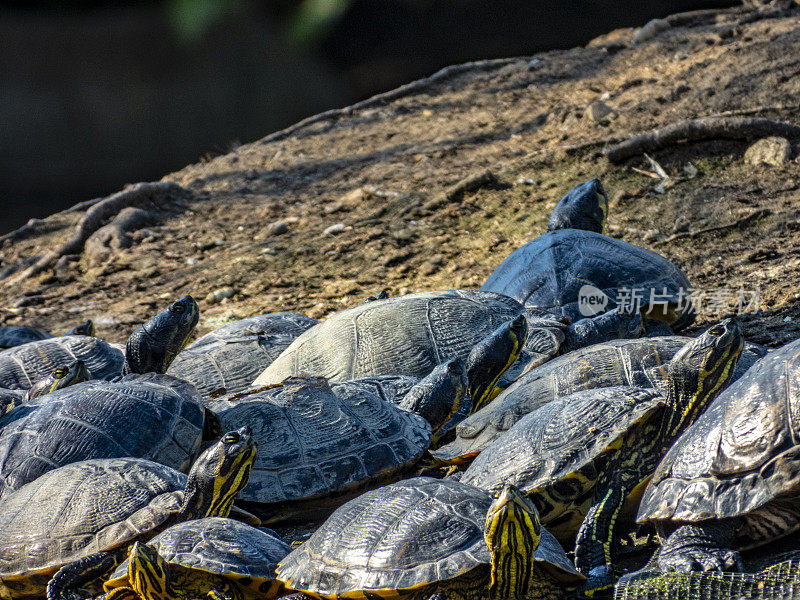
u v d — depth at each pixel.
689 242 28.34
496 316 20.36
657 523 11.12
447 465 16.44
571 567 10.63
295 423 16.17
